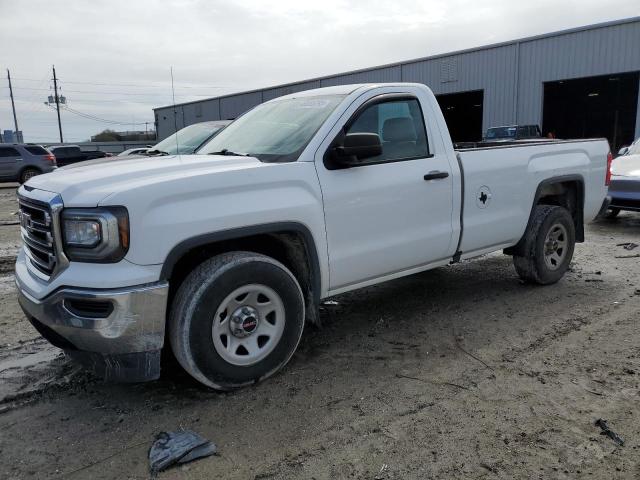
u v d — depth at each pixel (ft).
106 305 9.92
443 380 12.18
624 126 133.90
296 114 14.29
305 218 12.10
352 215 13.05
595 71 86.53
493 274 21.17
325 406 11.13
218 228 10.84
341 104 13.52
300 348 14.23
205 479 8.90
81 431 10.42
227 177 11.07
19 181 79.56
